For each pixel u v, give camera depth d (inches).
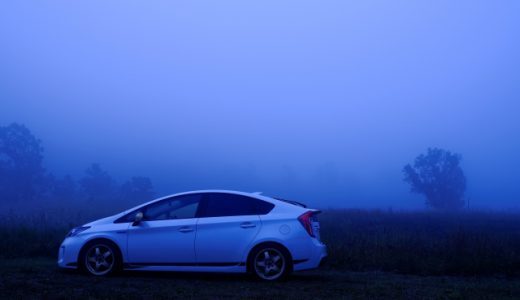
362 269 465.4
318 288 340.5
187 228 367.9
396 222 1066.1
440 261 472.1
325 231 705.0
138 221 370.6
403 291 336.2
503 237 630.5
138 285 334.3
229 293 312.3
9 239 537.6
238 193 381.4
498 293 341.1
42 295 293.1
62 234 584.4
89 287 321.7
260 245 361.7
